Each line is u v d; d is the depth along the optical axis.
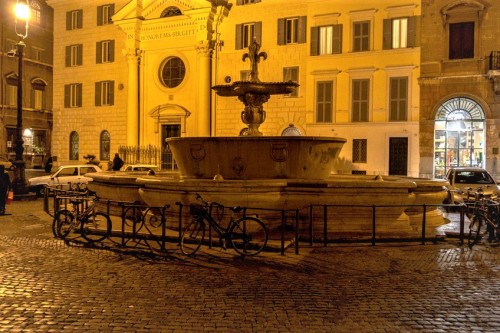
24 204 20.77
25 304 6.75
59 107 42.69
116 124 40.06
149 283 7.89
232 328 5.87
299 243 11.25
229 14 36.03
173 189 12.15
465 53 30.53
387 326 6.00
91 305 6.72
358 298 7.14
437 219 13.73
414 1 31.53
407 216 12.50
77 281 7.98
